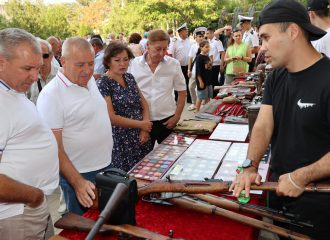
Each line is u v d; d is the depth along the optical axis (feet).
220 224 5.01
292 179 4.48
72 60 6.55
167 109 10.52
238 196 4.65
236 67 20.34
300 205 5.19
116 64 8.77
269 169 6.54
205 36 27.04
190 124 9.67
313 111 4.78
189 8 73.46
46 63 12.42
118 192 3.56
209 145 8.25
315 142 4.91
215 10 78.74
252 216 5.14
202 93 22.08
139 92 9.70
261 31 4.89
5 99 5.05
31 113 5.45
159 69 10.05
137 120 9.08
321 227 5.10
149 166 7.02
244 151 7.66
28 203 5.24
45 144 5.72
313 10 10.31
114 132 9.14
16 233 5.47
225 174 6.37
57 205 11.77
